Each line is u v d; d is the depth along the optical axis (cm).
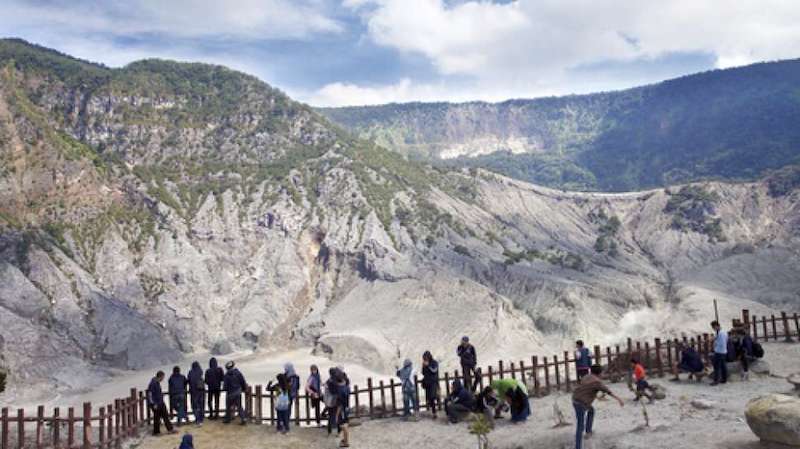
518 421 2006
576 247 11619
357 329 7919
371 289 9031
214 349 8106
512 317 7800
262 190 11294
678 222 12519
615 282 9175
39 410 1948
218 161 12238
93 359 7056
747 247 11350
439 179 13550
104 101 12438
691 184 13975
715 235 11950
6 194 8806
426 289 8488
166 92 13650
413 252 9756
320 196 11438
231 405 2297
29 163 9512
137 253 9294
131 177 10625
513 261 9712
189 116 13175
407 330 7681
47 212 9056
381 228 10375
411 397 2275
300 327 8594
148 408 2212
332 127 14600
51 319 7269
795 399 1341
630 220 13300
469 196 13050
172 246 9544
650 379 2412
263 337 8425
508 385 2028
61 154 9881
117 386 6288
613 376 2425
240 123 13588
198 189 11038
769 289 8869
